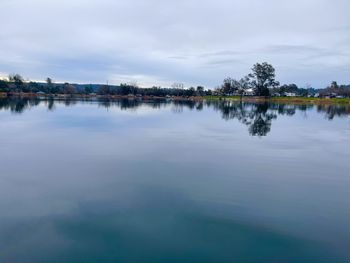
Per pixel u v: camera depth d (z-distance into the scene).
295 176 14.09
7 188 12.01
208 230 8.74
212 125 33.91
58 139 22.83
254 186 12.59
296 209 10.34
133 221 9.26
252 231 8.72
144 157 17.34
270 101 115.44
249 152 19.14
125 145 20.80
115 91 161.38
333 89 143.62
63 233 8.52
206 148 20.19
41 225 8.98
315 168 15.55
